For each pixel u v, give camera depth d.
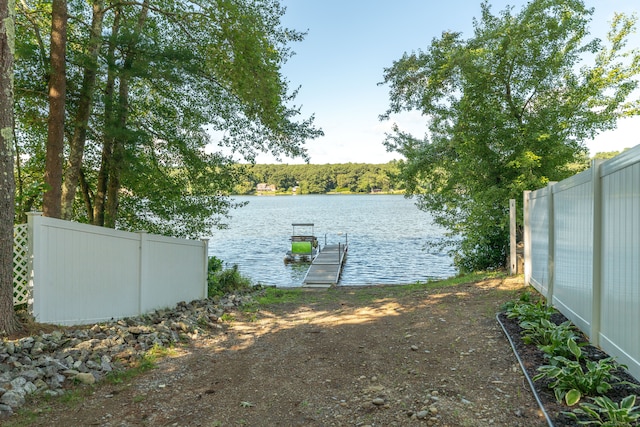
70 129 9.31
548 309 5.91
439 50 12.83
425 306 7.50
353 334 6.01
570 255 5.48
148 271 7.56
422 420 3.26
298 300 9.80
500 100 12.41
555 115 11.77
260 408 3.68
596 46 11.68
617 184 3.88
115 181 10.29
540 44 11.54
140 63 8.46
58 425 3.39
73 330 5.64
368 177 129.38
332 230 41.38
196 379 4.44
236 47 8.84
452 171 13.69
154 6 9.77
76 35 9.91
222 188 11.35
